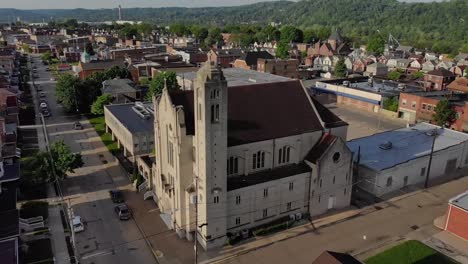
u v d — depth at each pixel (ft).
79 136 345.51
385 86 480.23
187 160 185.06
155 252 182.50
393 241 192.13
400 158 252.62
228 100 197.16
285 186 203.72
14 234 171.94
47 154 240.94
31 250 181.16
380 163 245.04
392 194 242.17
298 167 211.00
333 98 488.44
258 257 179.73
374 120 402.72
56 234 194.70
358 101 454.40
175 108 180.14
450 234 198.18
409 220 211.82
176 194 191.11
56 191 239.91
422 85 515.91
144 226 203.72
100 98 391.65
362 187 246.68
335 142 208.64
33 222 197.98
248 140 193.16
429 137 291.38
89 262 174.40
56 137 342.03
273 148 202.80
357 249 185.57
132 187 247.29
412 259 177.37
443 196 240.53
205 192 175.94
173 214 197.26
